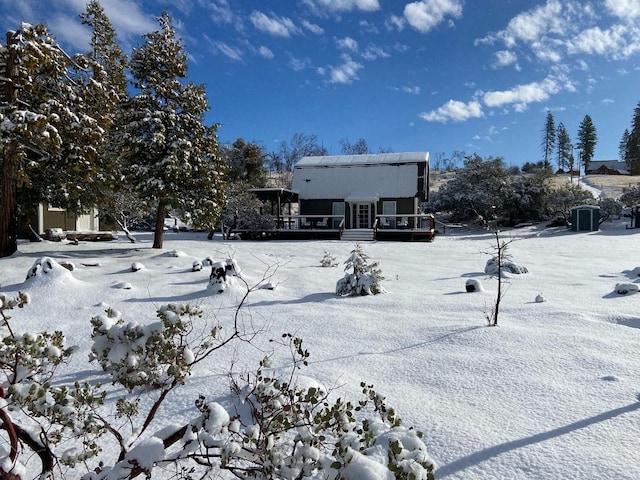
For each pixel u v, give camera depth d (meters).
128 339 2.35
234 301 8.31
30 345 2.21
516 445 2.88
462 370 4.32
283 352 5.09
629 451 2.75
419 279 11.26
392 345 5.32
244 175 42.66
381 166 32.16
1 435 3.07
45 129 11.39
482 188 36.81
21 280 9.66
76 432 2.27
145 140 16.03
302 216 29.38
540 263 15.04
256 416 2.35
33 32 11.41
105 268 11.94
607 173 80.75
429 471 1.86
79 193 14.24
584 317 6.09
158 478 2.56
